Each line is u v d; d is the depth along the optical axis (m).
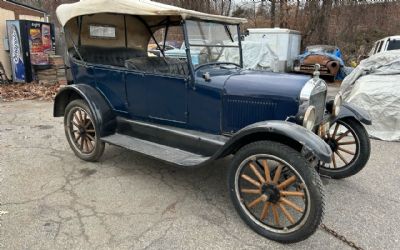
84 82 4.20
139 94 3.69
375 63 6.71
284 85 2.94
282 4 17.16
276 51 13.69
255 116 3.03
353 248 2.56
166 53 4.45
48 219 2.84
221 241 2.62
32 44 9.91
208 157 3.11
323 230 2.79
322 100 3.18
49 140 4.89
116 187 3.46
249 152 2.63
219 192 3.40
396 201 3.29
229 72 3.47
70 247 2.50
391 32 17.25
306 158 2.56
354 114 3.55
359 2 17.08
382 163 4.29
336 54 13.95
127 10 3.48
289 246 2.58
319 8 16.80
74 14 3.91
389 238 2.69
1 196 3.21
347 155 4.41
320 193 2.37
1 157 4.19
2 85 9.49
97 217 2.89
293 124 2.61
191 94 3.30
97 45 4.39
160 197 3.27
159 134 3.59
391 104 5.37
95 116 3.80
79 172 3.80
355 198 3.34
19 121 5.92
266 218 2.89
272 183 2.61
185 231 2.73
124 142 3.66
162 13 3.23
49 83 9.82
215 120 3.23
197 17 3.33
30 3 22.72
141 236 2.65
